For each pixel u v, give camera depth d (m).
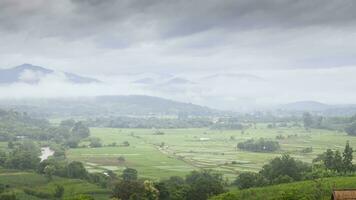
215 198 187.88
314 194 179.88
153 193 198.38
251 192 193.38
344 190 136.75
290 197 177.00
